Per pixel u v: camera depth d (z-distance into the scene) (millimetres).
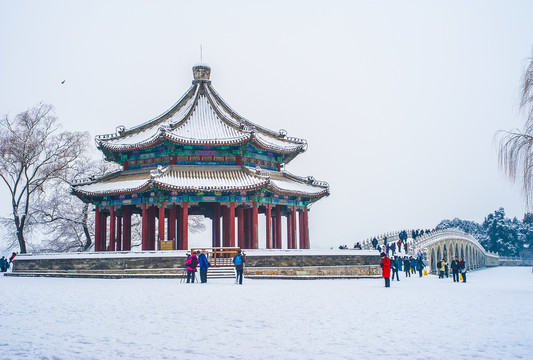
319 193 75188
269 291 42438
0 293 39938
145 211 67750
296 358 19062
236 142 68688
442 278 75625
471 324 26312
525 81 45000
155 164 71500
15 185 80188
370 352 20031
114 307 31734
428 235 110625
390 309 31844
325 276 62531
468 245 140125
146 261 59750
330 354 19688
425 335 23359
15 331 23734
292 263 61906
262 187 66188
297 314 29422
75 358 18797
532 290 50594
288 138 79812
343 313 29938
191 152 70188
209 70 79000
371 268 66938
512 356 19312
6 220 88750
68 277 61469
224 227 73000
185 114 73375
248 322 26641
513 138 45531
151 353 19672
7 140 77500
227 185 65938
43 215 89125
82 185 73250
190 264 50656
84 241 96312
